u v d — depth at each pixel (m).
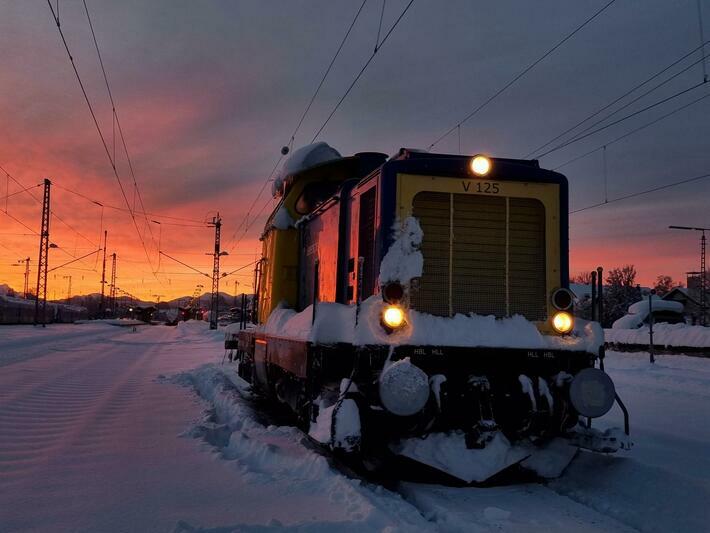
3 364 15.84
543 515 4.19
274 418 8.52
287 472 5.03
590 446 4.97
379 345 4.91
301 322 6.14
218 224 47.25
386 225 5.41
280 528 3.49
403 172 5.50
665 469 4.71
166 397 10.02
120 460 5.33
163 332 52.28
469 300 5.47
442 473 5.00
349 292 6.36
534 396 4.90
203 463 5.25
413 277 5.32
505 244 5.61
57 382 11.77
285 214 8.97
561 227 5.71
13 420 7.28
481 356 5.07
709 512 4.04
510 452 4.93
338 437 4.57
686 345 18.77
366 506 3.83
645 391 11.84
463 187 5.58
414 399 4.51
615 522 4.08
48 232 49.91
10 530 3.54
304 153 9.02
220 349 26.39
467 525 3.88
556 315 5.45
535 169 5.71
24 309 61.22
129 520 3.72
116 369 15.59
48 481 4.62
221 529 3.44
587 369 4.83
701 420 8.32
